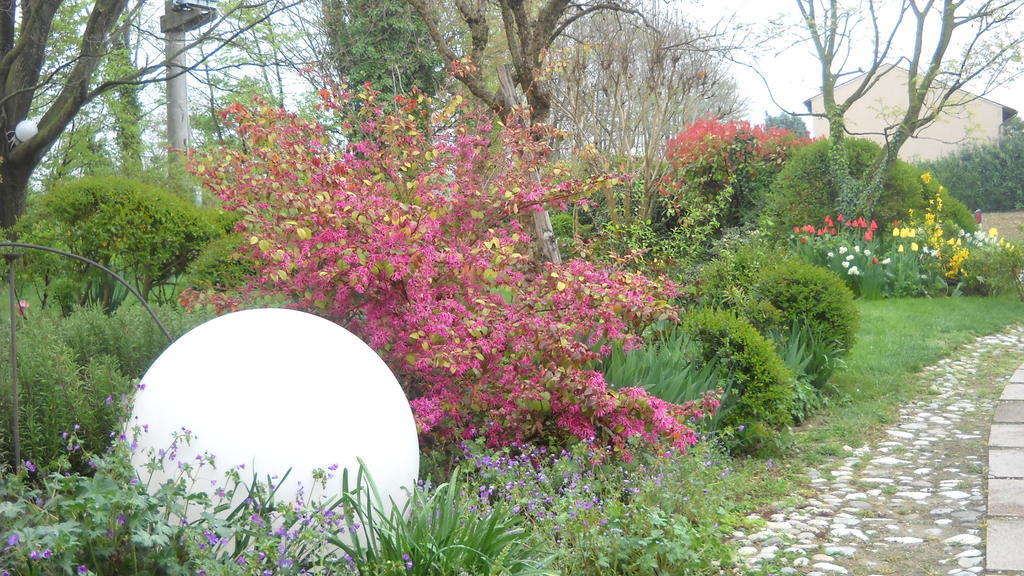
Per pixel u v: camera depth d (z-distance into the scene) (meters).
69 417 4.72
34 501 3.48
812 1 14.80
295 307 5.48
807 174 15.49
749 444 6.53
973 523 4.78
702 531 4.46
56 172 22.28
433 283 5.36
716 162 15.87
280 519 3.33
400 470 3.69
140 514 2.84
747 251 10.22
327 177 5.51
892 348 9.82
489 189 6.15
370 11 16.70
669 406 5.44
